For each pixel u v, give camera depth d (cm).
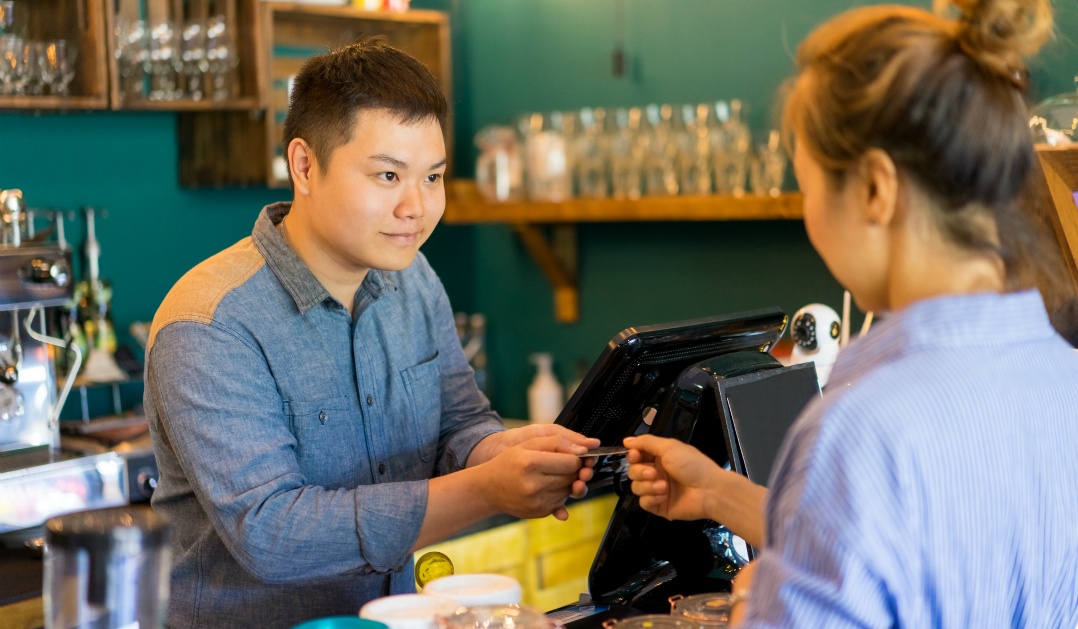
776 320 163
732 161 303
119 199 313
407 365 172
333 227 150
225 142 318
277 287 156
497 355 393
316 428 159
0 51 256
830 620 75
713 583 146
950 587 79
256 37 304
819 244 91
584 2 352
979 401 82
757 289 320
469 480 144
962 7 85
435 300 183
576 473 139
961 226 85
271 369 154
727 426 133
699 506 120
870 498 77
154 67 287
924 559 78
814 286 306
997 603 84
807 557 78
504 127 367
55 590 100
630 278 351
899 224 86
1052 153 157
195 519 159
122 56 281
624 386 140
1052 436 87
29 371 253
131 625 100
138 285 318
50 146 298
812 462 80
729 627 102
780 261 313
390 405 169
